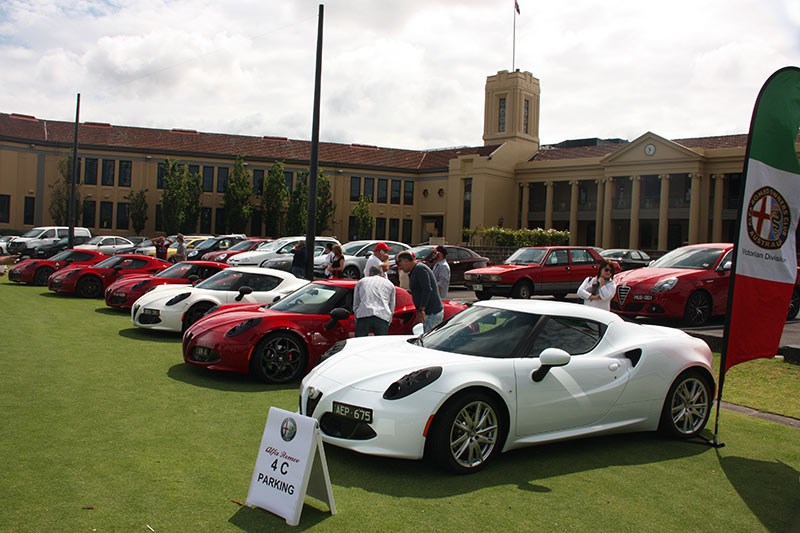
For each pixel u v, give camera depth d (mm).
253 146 50250
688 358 6266
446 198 52312
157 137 48344
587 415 5680
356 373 5395
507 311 6109
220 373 8531
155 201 47250
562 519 4320
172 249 30672
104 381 7727
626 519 4375
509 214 53031
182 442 5570
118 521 3971
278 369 8070
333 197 51219
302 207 46844
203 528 3936
